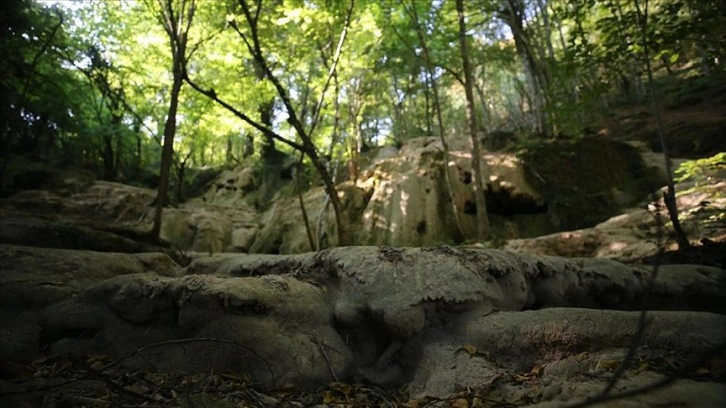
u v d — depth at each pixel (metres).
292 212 16.58
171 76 17.02
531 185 14.96
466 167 15.41
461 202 14.83
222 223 16.83
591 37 16.45
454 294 3.67
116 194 16.83
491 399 2.68
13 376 3.25
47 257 4.93
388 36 14.88
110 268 5.25
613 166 14.60
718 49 6.61
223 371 3.33
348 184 16.16
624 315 2.90
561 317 3.12
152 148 26.19
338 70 13.09
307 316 3.74
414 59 17.02
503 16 17.62
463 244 11.83
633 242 8.45
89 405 2.57
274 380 3.25
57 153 21.62
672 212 6.61
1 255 4.79
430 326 3.67
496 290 3.91
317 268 4.31
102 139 20.52
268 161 23.80
